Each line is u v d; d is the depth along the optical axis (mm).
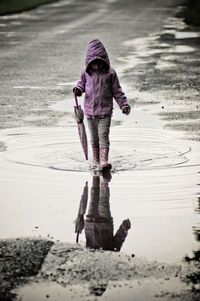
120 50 28328
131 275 6523
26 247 7250
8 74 21812
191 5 56188
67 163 10844
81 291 6195
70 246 7289
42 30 37750
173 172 10250
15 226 7938
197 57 26016
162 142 12336
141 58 25734
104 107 10750
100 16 47406
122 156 11250
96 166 10680
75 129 13586
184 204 8703
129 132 13234
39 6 57062
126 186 9531
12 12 50688
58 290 6219
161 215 8273
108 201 8859
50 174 10180
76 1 62469
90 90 10781
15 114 15297
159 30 37531
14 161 10938
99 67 10750
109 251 7137
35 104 16609
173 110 15781
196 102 16828
